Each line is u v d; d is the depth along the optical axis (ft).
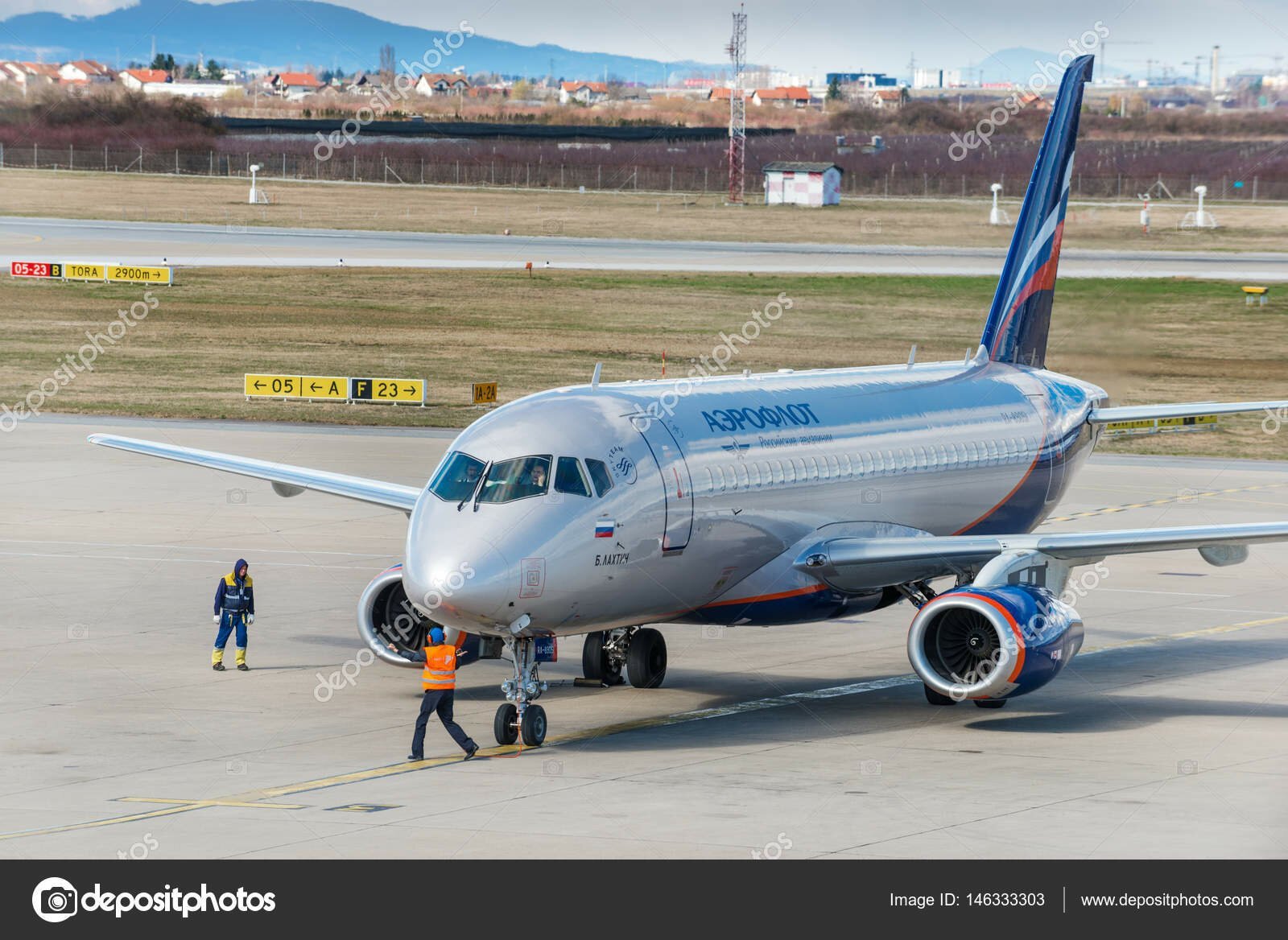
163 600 124.47
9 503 168.86
